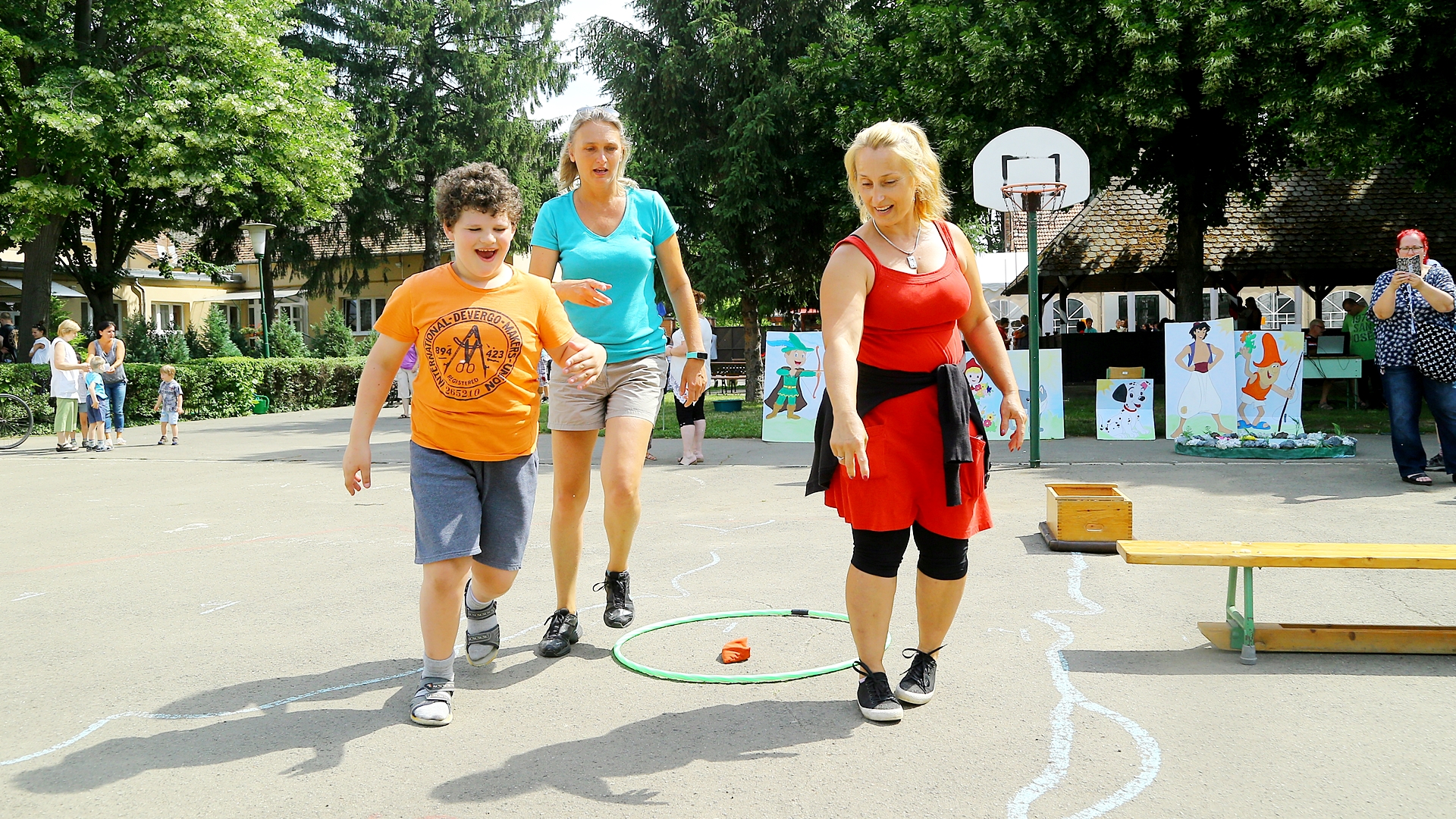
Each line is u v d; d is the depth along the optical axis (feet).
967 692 12.14
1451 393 26.40
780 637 14.70
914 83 53.06
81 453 46.93
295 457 42.88
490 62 108.58
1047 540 20.11
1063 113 48.39
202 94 72.38
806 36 67.51
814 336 43.83
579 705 12.02
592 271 13.89
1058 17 47.39
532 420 12.21
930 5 52.54
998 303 100.42
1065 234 77.87
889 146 10.92
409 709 12.01
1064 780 9.68
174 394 50.98
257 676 13.42
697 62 67.56
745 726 11.24
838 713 11.57
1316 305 78.69
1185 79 50.83
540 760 10.42
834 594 17.25
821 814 9.05
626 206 14.28
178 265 95.14
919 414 11.14
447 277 11.91
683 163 69.15
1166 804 9.14
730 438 46.06
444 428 11.71
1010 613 15.47
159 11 72.79
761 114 63.82
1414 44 41.93
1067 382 80.33
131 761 10.62
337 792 9.73
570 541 14.15
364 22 107.24
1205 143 58.39
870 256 10.95
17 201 66.69
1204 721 11.10
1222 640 13.56
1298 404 39.78
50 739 11.29
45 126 67.05
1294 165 63.57
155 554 22.16
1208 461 33.47
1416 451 27.02
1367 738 10.57
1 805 9.60
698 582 18.28
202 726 11.59
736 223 67.31
